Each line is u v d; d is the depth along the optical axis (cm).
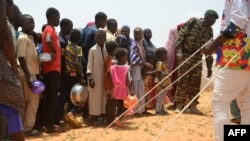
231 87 424
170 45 1018
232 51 422
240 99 441
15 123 365
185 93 908
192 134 675
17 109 366
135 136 650
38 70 677
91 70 757
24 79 653
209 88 1470
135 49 862
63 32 793
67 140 633
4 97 354
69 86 767
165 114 891
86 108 805
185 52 895
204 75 1410
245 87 430
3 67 350
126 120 812
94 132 691
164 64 898
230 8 432
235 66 418
